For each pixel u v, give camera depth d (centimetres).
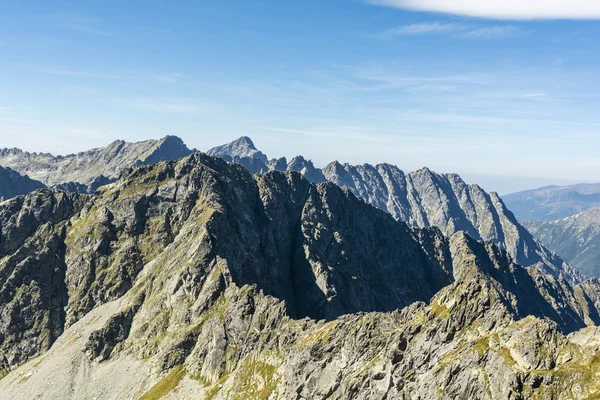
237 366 16088
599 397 7481
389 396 10138
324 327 14388
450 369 9356
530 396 8119
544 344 8719
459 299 10750
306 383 12488
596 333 8375
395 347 10856
